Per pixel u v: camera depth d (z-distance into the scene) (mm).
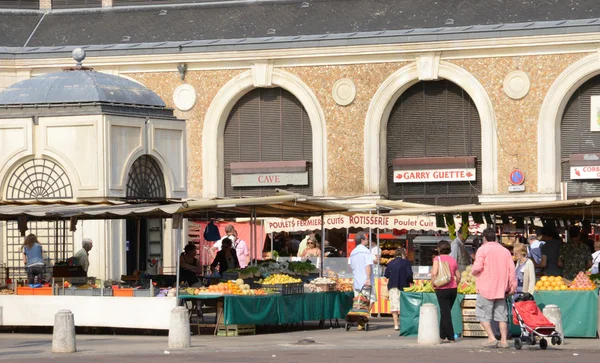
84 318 19859
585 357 15703
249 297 19719
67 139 22125
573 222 25594
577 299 18766
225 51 36031
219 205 19234
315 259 26469
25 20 39188
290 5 37625
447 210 20484
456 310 18984
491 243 17406
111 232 23719
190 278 22109
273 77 35875
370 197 35000
